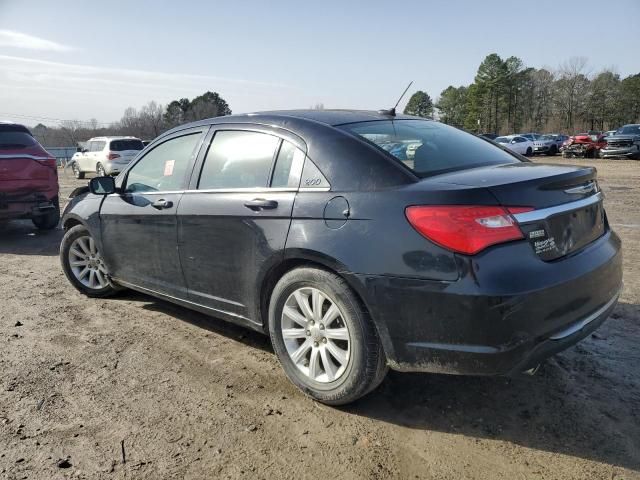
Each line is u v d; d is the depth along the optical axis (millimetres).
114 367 3592
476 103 87500
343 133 3172
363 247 2727
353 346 2836
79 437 2775
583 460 2549
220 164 3719
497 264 2455
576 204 2857
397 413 3000
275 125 3457
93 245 5008
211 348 3895
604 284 2916
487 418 2932
